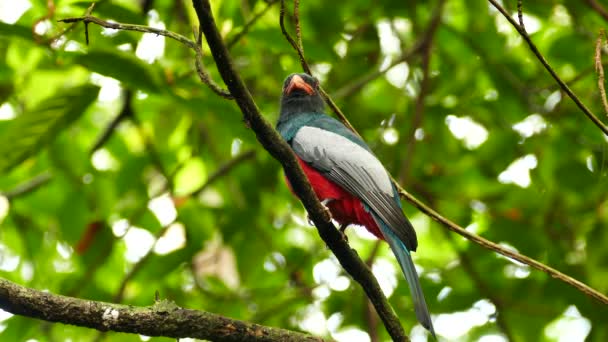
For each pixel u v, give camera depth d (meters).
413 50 13.35
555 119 13.63
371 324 11.67
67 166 13.80
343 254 7.74
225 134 14.11
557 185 13.21
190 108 10.31
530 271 13.30
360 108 14.48
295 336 7.55
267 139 7.12
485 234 13.55
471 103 14.40
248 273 13.63
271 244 13.70
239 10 11.23
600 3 13.19
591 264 12.45
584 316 12.85
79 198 13.91
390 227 9.14
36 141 10.84
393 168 14.19
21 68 12.52
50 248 14.90
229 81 6.78
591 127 13.38
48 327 13.25
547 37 14.21
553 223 13.41
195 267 14.34
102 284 14.49
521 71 14.42
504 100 14.19
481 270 13.57
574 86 13.59
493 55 14.20
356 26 14.64
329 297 13.71
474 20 14.16
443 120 14.45
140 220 14.47
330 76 14.43
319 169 9.79
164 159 14.84
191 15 11.45
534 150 13.73
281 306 13.02
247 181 14.09
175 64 10.88
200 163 14.95
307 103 11.31
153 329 7.29
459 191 14.18
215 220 13.40
